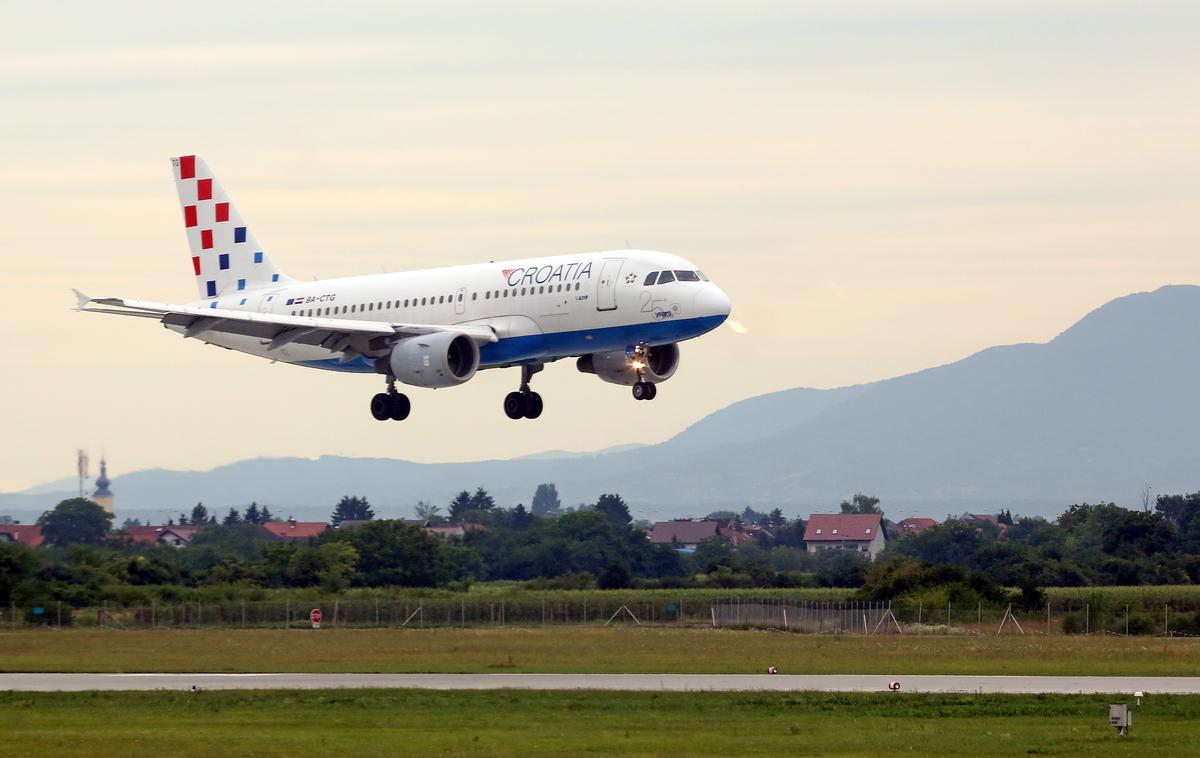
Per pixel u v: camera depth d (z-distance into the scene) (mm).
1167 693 152125
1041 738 125875
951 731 129750
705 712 140125
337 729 131125
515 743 123312
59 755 119625
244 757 118000
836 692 152875
